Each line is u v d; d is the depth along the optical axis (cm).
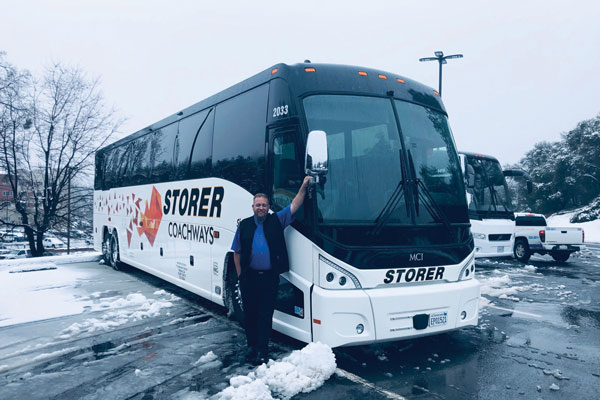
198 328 669
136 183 1109
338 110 520
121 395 439
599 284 1056
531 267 1361
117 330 667
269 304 508
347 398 420
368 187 501
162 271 925
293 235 511
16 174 2788
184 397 428
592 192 4925
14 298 877
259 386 421
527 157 6488
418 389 441
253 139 602
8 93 2512
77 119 2856
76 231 3044
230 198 654
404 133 542
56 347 594
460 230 547
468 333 639
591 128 5119
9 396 443
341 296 464
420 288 501
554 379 468
